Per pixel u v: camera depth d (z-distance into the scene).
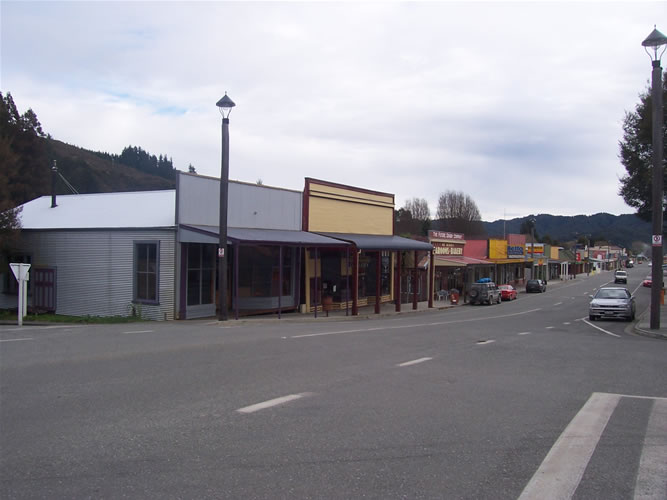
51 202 30.50
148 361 10.64
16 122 45.94
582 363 12.43
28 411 6.89
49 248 25.73
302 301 29.53
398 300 32.53
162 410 7.11
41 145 48.62
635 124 33.22
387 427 6.64
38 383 8.44
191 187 22.89
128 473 4.95
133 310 23.19
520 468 5.39
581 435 6.57
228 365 10.52
